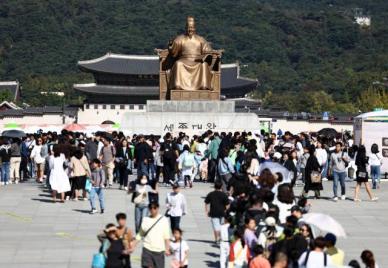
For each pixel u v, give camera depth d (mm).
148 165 71562
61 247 48562
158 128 95125
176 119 95250
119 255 35156
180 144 80312
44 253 46969
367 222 57375
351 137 113875
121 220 35781
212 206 47250
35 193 69062
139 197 47688
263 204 42406
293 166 64375
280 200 42875
